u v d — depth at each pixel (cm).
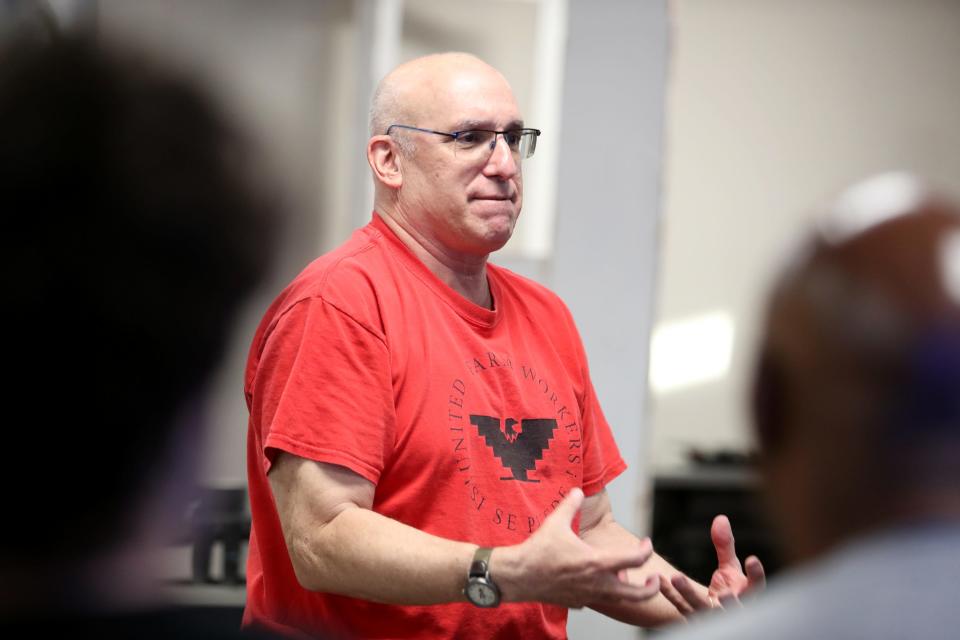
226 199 218
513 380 404
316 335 368
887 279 112
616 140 684
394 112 408
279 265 225
